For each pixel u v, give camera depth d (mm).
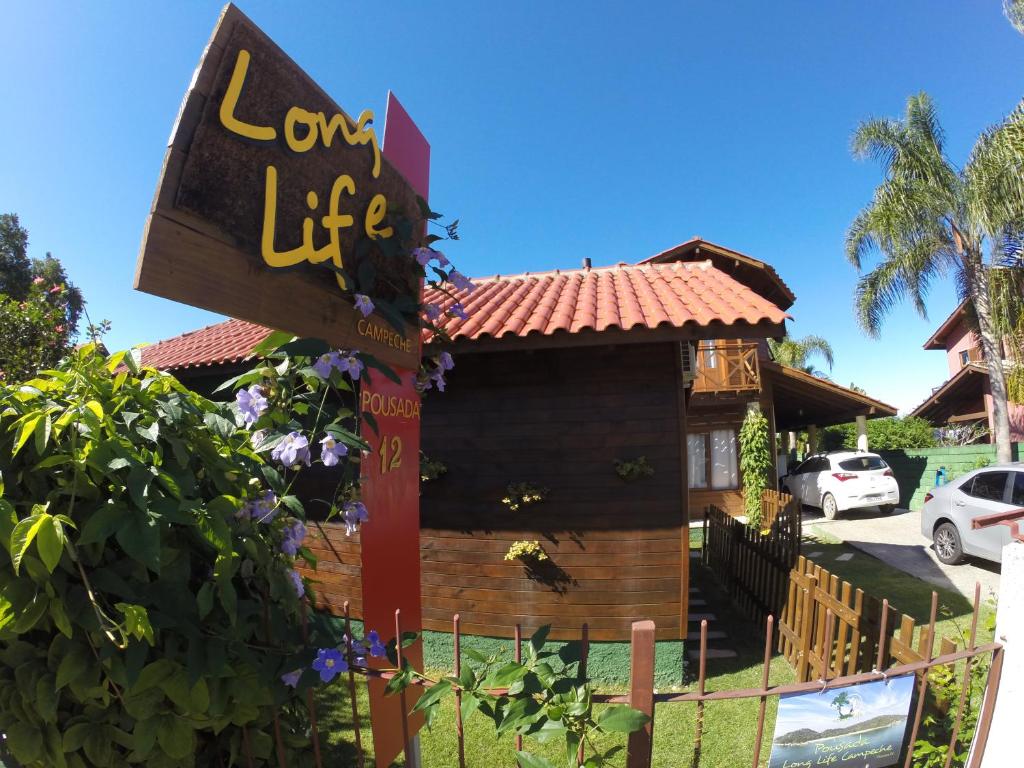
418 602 2605
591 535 4867
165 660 1549
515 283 7359
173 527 1621
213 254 1412
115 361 1822
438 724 3916
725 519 7652
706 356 14922
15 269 21734
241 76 1450
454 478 5156
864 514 14141
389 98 2508
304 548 2184
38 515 1354
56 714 1491
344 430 1847
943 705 2592
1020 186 11133
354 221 2006
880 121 13281
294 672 1721
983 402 20281
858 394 14609
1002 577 2207
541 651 1679
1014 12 11125
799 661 4594
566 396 4977
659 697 1742
